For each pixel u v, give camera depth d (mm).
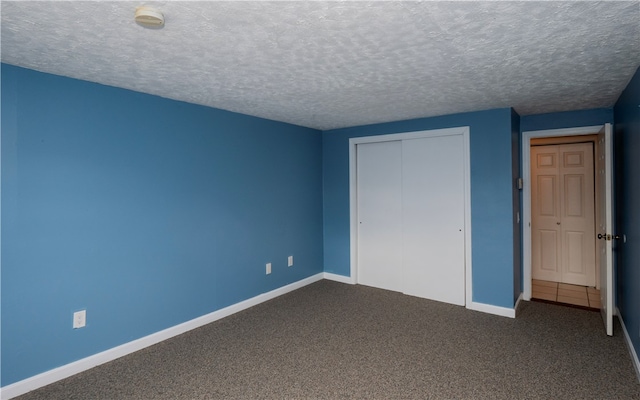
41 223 2361
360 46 1980
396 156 4418
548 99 3244
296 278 4574
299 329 3303
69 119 2490
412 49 2027
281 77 2535
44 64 2230
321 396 2258
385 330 3264
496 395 2250
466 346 2930
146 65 2270
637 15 1623
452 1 1482
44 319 2385
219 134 3576
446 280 4004
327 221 5008
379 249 4602
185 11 1551
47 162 2385
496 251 3629
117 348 2766
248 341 3057
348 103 3354
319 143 4961
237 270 3785
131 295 2863
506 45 1979
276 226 4273
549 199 4887
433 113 3822
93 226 2623
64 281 2477
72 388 2352
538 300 4086
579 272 4711
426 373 2518
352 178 4715
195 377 2486
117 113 2758
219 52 2055
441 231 4027
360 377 2475
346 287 4633
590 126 3691
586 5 1528
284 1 1472
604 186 3186
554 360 2686
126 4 1485
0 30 1736
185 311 3275
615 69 2416
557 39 1903
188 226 3293
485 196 3680
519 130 4027
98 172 2646
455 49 2035
